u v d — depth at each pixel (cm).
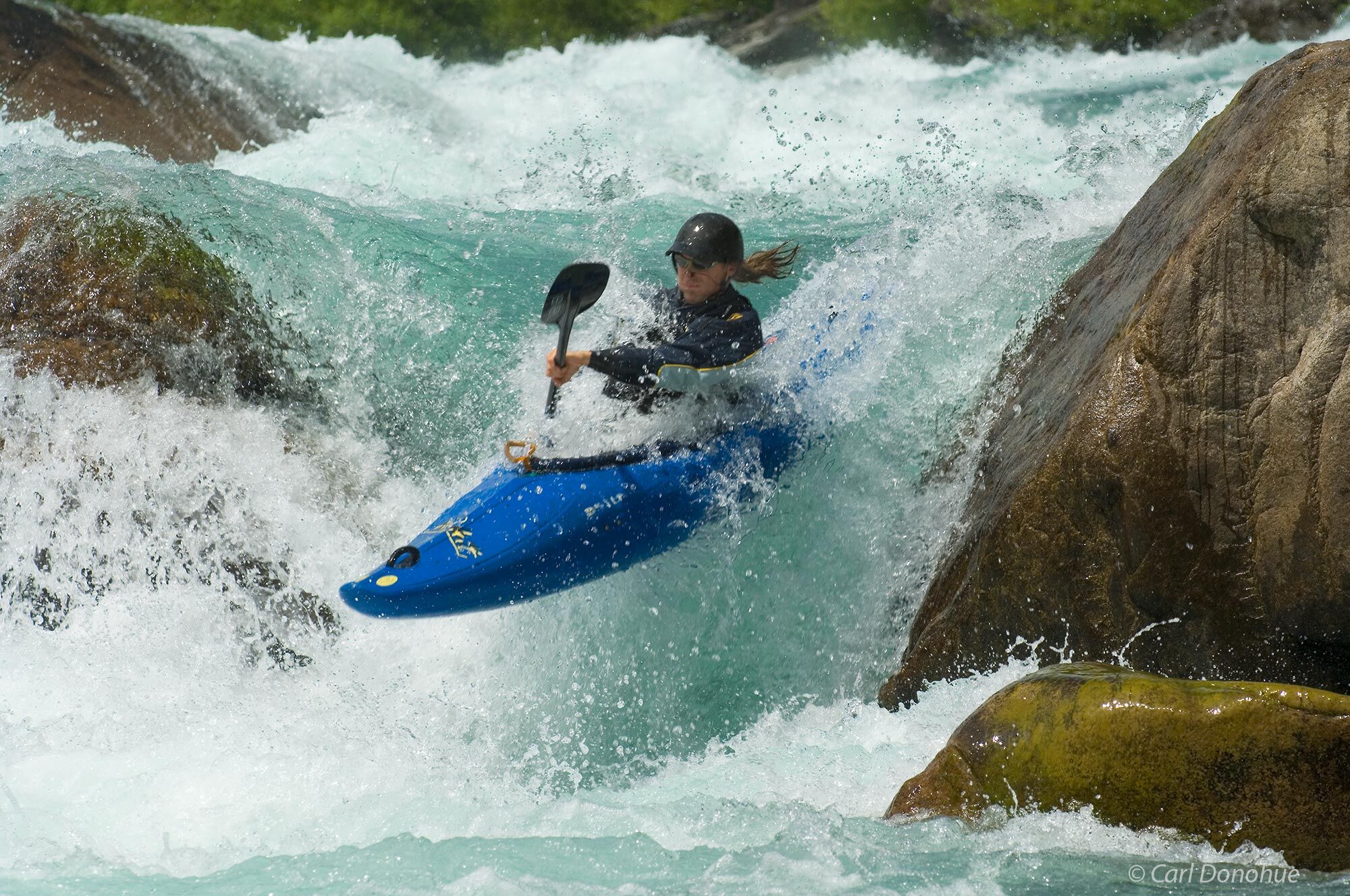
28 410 2150
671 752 1859
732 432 1953
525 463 1891
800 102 5153
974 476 1905
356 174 3969
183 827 1501
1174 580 1577
